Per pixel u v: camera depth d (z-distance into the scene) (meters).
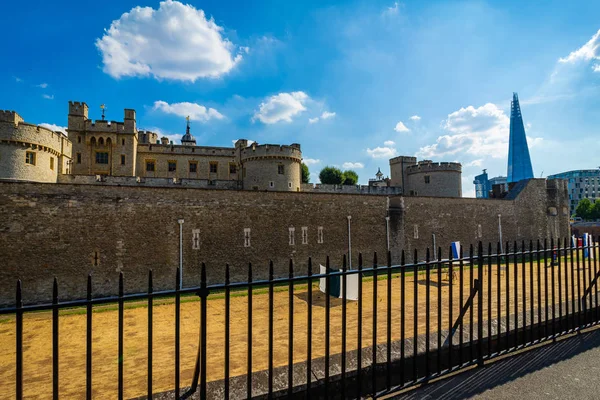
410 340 5.29
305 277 3.82
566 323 6.02
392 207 30.92
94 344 10.08
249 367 3.57
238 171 42.19
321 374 4.21
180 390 3.90
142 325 12.10
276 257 25.14
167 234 21.89
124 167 41.03
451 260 4.84
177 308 3.31
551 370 4.75
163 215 21.92
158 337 10.60
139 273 20.92
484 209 35.34
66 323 12.69
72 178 31.53
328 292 3.95
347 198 28.58
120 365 3.02
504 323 5.92
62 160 32.12
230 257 23.53
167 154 46.09
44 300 18.59
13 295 18.08
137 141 45.16
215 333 10.70
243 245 24.08
